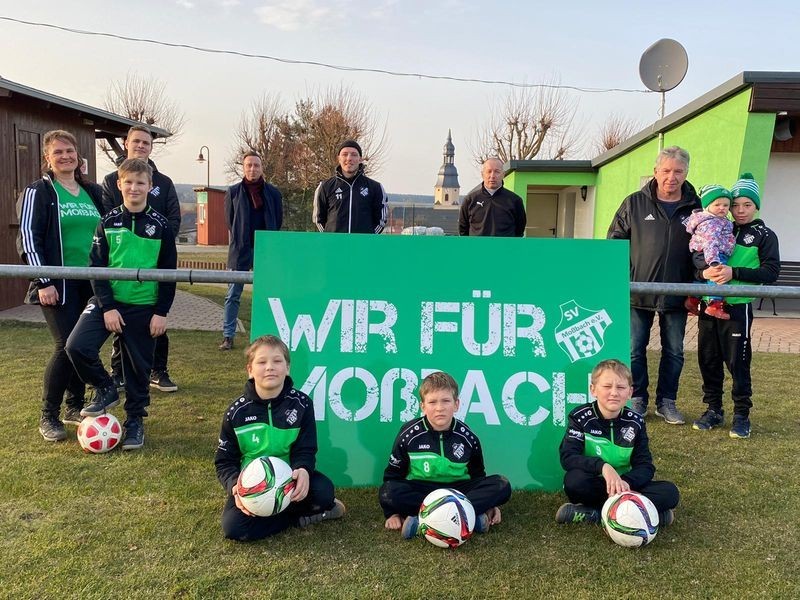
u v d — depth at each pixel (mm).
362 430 3172
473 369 3230
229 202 6375
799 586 2217
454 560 2371
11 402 4320
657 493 2652
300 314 3277
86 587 2119
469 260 3354
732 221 4078
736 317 3930
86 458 3326
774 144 10406
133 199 3459
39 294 3574
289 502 2482
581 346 3262
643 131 12484
